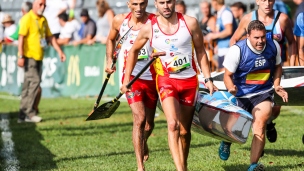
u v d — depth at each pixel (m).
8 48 42.22
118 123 27.72
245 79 16.33
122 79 17.47
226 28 31.30
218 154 19.81
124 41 17.27
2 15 43.59
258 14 19.78
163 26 15.17
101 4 38.31
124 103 35.22
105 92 38.00
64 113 31.84
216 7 31.77
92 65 38.34
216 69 33.75
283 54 21.20
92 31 38.50
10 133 26.08
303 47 20.83
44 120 29.62
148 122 17.58
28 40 28.98
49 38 29.83
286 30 19.88
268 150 20.41
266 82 16.31
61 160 19.77
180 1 32.72
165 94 15.30
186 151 16.16
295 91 17.78
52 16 39.66
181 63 15.24
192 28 15.13
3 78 43.31
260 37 15.62
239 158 19.17
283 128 24.69
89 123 28.03
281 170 17.22
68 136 24.64
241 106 16.52
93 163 19.11
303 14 20.73
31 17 28.95
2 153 21.47
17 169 18.67
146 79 16.95
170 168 17.94
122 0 41.94
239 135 15.36
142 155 16.66
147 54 16.91
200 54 15.56
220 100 15.88
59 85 39.62
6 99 39.91
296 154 19.62
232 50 16.02
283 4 31.97
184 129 15.98
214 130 15.77
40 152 21.38
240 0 38.03
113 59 17.38
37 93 29.39
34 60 29.16
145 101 17.30
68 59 39.16
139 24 17.11
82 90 38.81
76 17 43.06
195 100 15.70
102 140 23.41
